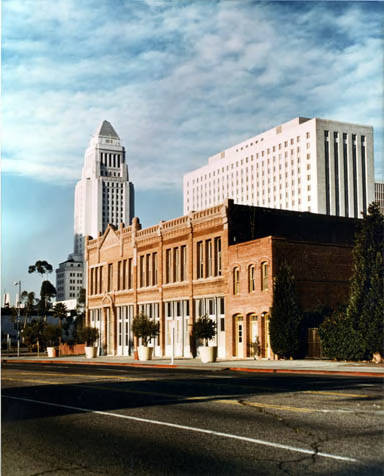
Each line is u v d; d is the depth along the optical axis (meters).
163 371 26.55
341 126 97.00
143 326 42.38
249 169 146.50
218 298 41.06
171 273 46.59
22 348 93.25
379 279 30.67
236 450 8.39
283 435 9.34
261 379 19.81
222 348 40.41
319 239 43.19
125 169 182.25
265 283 36.25
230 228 39.91
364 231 31.47
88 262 61.97
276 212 41.81
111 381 19.91
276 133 132.25
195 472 7.36
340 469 7.34
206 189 169.12
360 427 9.92
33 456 8.45
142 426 10.48
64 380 21.02
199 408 12.38
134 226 52.34
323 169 101.81
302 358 34.50
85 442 9.31
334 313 32.81
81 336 51.09
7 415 12.20
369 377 21.05
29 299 110.38
